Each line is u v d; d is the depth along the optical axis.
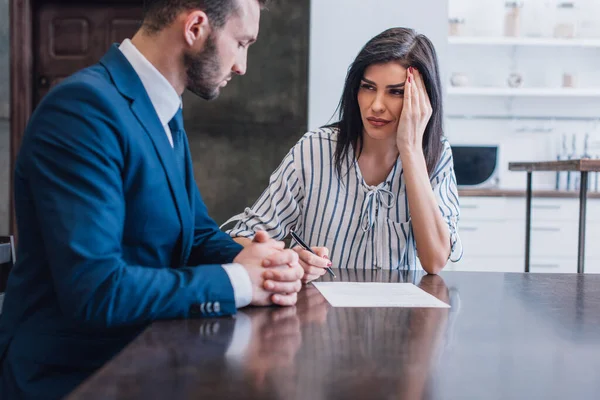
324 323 0.89
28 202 0.96
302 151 1.74
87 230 0.88
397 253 1.67
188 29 1.03
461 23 5.15
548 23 5.18
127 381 0.61
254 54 3.95
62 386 0.95
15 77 4.04
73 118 0.92
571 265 4.61
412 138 1.56
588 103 5.29
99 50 4.15
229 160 3.97
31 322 0.97
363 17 4.19
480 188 4.85
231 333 0.82
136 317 0.88
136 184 1.00
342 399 0.56
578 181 5.11
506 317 0.94
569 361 0.71
